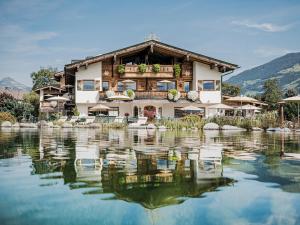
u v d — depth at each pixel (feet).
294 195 12.71
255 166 19.29
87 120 91.40
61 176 16.02
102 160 21.47
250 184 14.48
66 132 58.34
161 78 114.11
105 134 52.60
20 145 32.09
